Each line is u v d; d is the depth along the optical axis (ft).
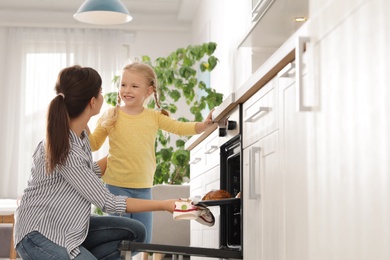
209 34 23.73
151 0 27.30
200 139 12.30
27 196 7.44
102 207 7.41
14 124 27.50
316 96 5.33
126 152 10.15
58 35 28.04
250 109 8.30
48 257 7.09
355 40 4.42
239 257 8.54
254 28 11.57
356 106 4.41
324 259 5.12
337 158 4.80
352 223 4.49
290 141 6.37
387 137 3.91
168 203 7.88
